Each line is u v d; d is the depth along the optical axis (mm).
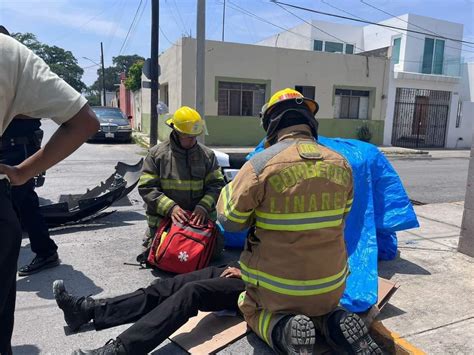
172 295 2568
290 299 2254
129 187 5531
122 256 4297
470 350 2732
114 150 15461
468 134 23328
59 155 1747
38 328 2908
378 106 20344
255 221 2373
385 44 24875
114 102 52094
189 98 16969
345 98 19922
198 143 4059
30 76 1661
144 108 25625
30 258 4238
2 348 1984
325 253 2232
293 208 2160
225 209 2318
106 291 3490
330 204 2215
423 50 23406
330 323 2277
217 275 2916
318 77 18938
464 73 24406
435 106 22438
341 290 2357
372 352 2141
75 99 1722
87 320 2719
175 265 3607
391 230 4008
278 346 2320
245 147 17578
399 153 18047
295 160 2178
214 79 17234
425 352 2699
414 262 4301
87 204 5207
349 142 4191
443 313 3207
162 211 3811
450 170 13086
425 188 9500
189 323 2902
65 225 5352
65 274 3822
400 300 3416
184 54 16656
